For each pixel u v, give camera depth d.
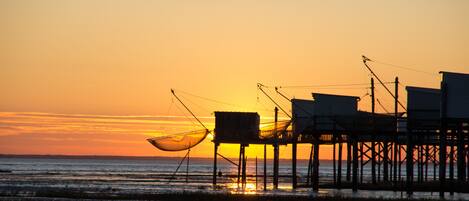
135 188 114.81
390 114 104.44
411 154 89.62
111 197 89.94
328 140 106.69
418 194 95.25
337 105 99.88
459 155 105.38
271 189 111.81
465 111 83.44
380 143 125.56
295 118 104.88
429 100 89.94
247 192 101.38
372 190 105.50
